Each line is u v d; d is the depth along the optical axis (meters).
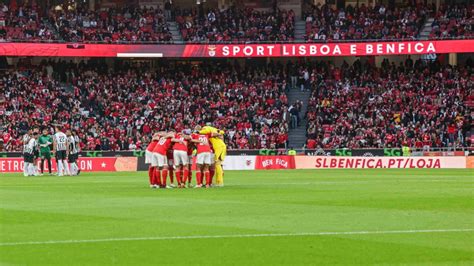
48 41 84.19
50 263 16.20
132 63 90.06
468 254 16.92
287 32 87.44
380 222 22.14
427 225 21.41
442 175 50.84
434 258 16.48
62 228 21.45
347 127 75.38
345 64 85.81
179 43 86.38
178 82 84.50
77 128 77.25
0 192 35.94
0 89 82.12
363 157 66.94
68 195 33.50
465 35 83.62
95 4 92.00
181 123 77.94
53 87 83.56
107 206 27.67
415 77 82.75
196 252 17.34
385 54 83.88
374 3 92.38
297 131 78.44
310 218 23.27
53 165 63.69
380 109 78.56
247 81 84.75
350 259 16.42
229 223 22.12
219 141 37.81
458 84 80.75
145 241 18.88
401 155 68.69
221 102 81.44
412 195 32.00
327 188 36.81
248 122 77.75
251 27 88.19
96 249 17.84
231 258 16.61
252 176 50.69
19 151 72.56
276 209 26.00
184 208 26.56
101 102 81.88
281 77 84.75
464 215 23.92
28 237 19.77
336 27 87.31
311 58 91.25
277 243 18.45
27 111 79.75
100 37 86.69
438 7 89.38
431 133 73.44
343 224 21.72
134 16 88.81
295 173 55.41
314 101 80.88
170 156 38.03
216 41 86.75
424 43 83.19
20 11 86.75
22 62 86.81
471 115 76.19
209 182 37.94
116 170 66.12
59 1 90.44
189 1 93.31
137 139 75.94
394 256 16.73
